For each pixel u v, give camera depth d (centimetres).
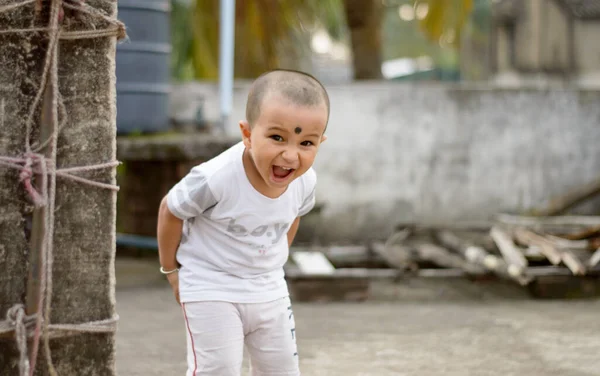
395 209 1053
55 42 353
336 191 1045
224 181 354
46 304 353
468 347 617
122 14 923
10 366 359
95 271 373
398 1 3344
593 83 2559
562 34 2625
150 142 870
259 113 337
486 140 1065
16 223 356
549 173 1076
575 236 890
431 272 817
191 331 364
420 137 1056
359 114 1047
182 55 1593
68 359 369
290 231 402
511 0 2839
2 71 350
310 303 785
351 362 572
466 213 1065
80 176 366
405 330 670
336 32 2064
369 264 937
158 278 884
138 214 998
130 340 626
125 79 930
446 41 1559
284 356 373
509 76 2872
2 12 348
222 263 361
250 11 1433
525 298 823
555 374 548
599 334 661
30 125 355
